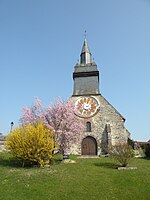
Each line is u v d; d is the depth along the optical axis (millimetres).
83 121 28203
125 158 16422
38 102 22391
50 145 17125
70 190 10977
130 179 12984
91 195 10516
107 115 28016
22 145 16438
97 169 15523
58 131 20859
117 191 11164
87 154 26953
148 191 11281
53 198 9969
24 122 21141
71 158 21766
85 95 30172
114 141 26703
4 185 11195
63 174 13711
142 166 16969
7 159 19156
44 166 16391
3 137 25984
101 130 27500
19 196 9922
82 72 31812
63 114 21781
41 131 17047
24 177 12781
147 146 23844
